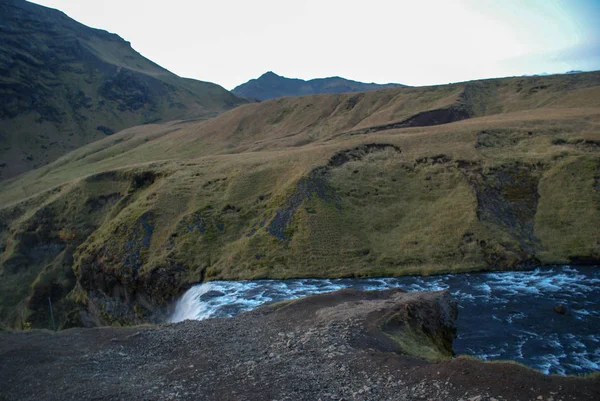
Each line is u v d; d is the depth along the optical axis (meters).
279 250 45.72
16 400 14.49
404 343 18.53
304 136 108.56
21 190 110.06
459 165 52.75
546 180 48.44
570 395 12.16
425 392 13.34
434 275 39.75
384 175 54.34
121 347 19.27
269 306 25.09
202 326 21.91
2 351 18.91
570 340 24.34
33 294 61.34
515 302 31.09
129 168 74.50
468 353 22.98
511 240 42.06
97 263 52.88
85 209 69.88
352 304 23.67
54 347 19.34
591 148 52.22
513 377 13.31
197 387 14.88
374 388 13.94
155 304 46.88
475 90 118.69
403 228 46.75
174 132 146.62
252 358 17.20
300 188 52.16
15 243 70.12
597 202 44.25
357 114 118.88
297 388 14.30
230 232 50.28
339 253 44.38
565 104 91.62
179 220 52.75
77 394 14.65
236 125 129.62
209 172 63.75
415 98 118.00
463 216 45.38
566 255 40.28
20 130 193.25
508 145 57.09
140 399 14.12
